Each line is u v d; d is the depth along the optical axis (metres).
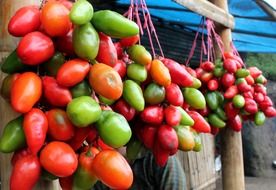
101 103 0.62
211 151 3.97
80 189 0.59
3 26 0.64
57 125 0.56
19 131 0.56
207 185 3.79
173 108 0.75
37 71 0.58
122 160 0.56
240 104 1.16
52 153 0.54
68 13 0.57
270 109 1.27
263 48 3.63
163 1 1.83
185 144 0.76
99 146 0.62
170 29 2.57
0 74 0.64
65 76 0.56
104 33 0.61
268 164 4.86
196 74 1.20
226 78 1.18
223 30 1.53
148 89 0.73
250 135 4.89
